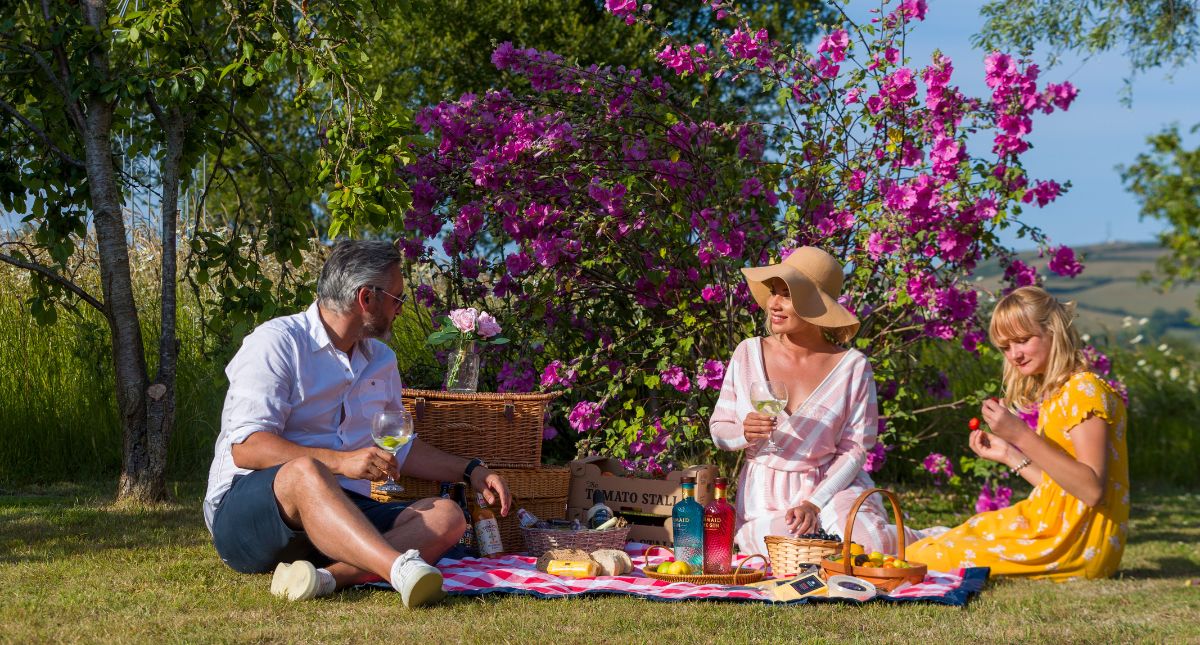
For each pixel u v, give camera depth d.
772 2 13.14
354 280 3.62
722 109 5.79
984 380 7.65
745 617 3.08
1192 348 10.26
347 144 5.34
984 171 5.14
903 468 7.41
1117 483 3.99
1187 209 16.44
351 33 5.70
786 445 4.23
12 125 5.91
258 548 3.41
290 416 3.62
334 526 3.21
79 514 5.02
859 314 5.59
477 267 5.96
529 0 12.98
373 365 3.82
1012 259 5.47
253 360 3.54
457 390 4.50
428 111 5.89
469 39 12.78
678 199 5.60
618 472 4.82
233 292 5.81
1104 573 4.00
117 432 6.78
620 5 5.55
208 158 6.88
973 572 3.92
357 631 2.77
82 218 5.98
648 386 5.67
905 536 4.34
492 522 4.14
